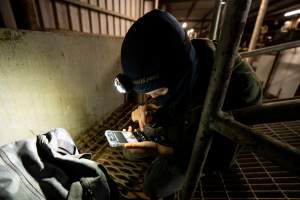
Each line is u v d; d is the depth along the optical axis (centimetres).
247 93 87
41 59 142
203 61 91
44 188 92
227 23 48
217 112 58
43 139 111
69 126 190
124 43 77
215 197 128
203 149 70
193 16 917
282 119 47
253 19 844
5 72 117
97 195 97
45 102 154
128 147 127
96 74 225
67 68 173
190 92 91
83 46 193
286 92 397
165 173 126
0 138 122
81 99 202
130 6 350
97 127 232
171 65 73
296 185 135
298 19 530
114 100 279
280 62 430
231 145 98
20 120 134
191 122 95
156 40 70
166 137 128
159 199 137
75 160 104
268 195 127
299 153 36
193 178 81
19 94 129
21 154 98
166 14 75
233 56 51
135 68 75
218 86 55
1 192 79
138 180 152
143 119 156
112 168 164
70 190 92
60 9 181
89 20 231
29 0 129
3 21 115
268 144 41
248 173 148
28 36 128
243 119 54
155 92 90
